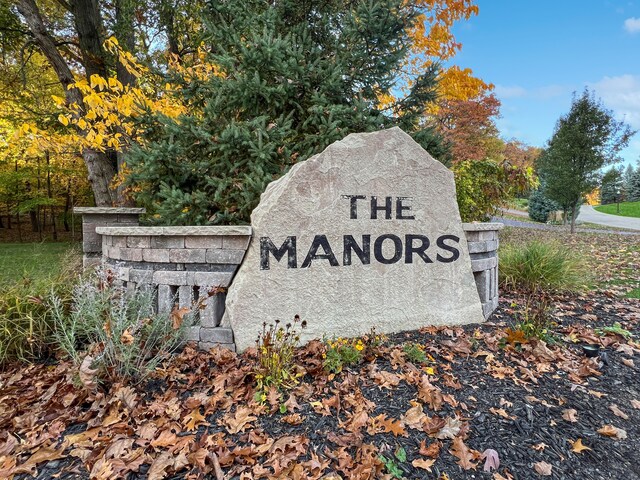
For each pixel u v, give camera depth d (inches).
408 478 70.6
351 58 182.2
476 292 150.4
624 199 1716.3
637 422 90.0
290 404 89.7
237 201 169.9
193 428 82.7
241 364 111.0
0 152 352.8
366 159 135.9
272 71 169.5
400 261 140.5
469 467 73.9
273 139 163.9
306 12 206.5
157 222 167.9
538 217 968.9
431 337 133.9
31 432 82.7
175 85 200.2
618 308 175.8
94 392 92.1
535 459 77.4
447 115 647.8
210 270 123.9
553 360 115.6
